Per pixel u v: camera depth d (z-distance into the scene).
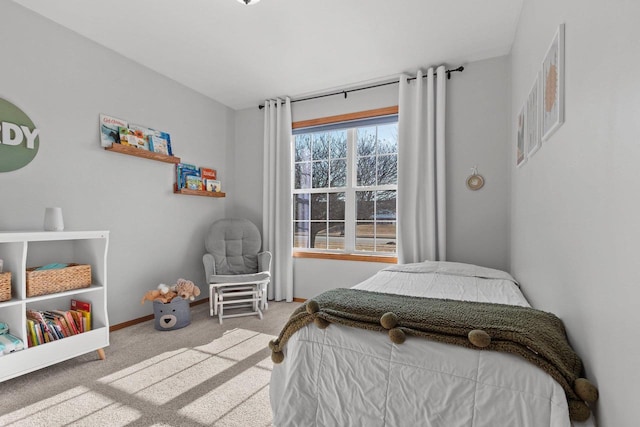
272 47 2.69
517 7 2.16
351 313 1.32
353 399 1.20
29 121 2.22
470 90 2.95
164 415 1.55
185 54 2.82
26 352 1.82
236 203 4.18
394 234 3.41
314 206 3.82
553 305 1.37
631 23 0.72
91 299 2.27
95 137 2.62
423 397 1.08
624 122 0.76
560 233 1.26
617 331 0.79
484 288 2.04
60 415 1.54
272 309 3.41
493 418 0.98
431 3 2.13
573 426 0.91
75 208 2.49
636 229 0.70
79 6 2.17
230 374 1.96
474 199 2.93
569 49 1.15
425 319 1.19
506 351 1.02
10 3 2.12
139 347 2.38
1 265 1.88
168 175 3.29
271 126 3.81
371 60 2.91
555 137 1.32
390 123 3.38
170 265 3.30
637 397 0.69
